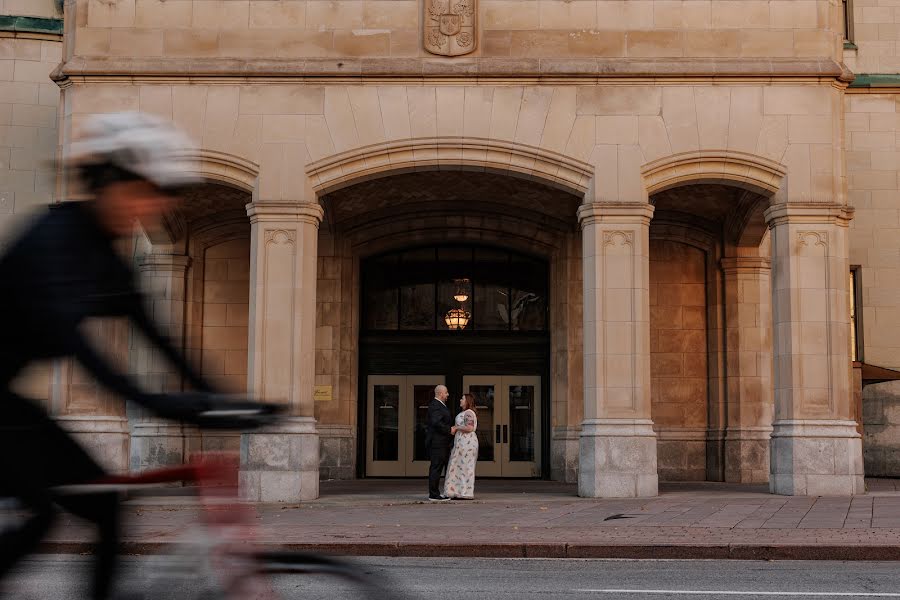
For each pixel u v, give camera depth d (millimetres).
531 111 19625
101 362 2990
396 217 24703
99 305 3076
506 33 19766
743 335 23984
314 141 19500
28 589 7789
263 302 19047
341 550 11281
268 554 3457
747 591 8227
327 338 24297
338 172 19562
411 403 25234
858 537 11594
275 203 19219
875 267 25500
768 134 19578
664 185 19641
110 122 3264
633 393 18828
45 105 24516
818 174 19484
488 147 19578
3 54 24438
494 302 25500
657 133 19547
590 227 19406
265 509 16312
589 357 19094
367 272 25672
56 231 3070
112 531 3396
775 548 10867
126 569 3580
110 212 3230
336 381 24219
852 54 25797
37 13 24781
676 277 24609
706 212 23984
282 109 19547
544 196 23438
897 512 14805
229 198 22688
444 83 19688
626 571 9711
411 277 25641
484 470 24969
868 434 25750
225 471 3398
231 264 24047
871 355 25406
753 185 19656
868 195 25562
